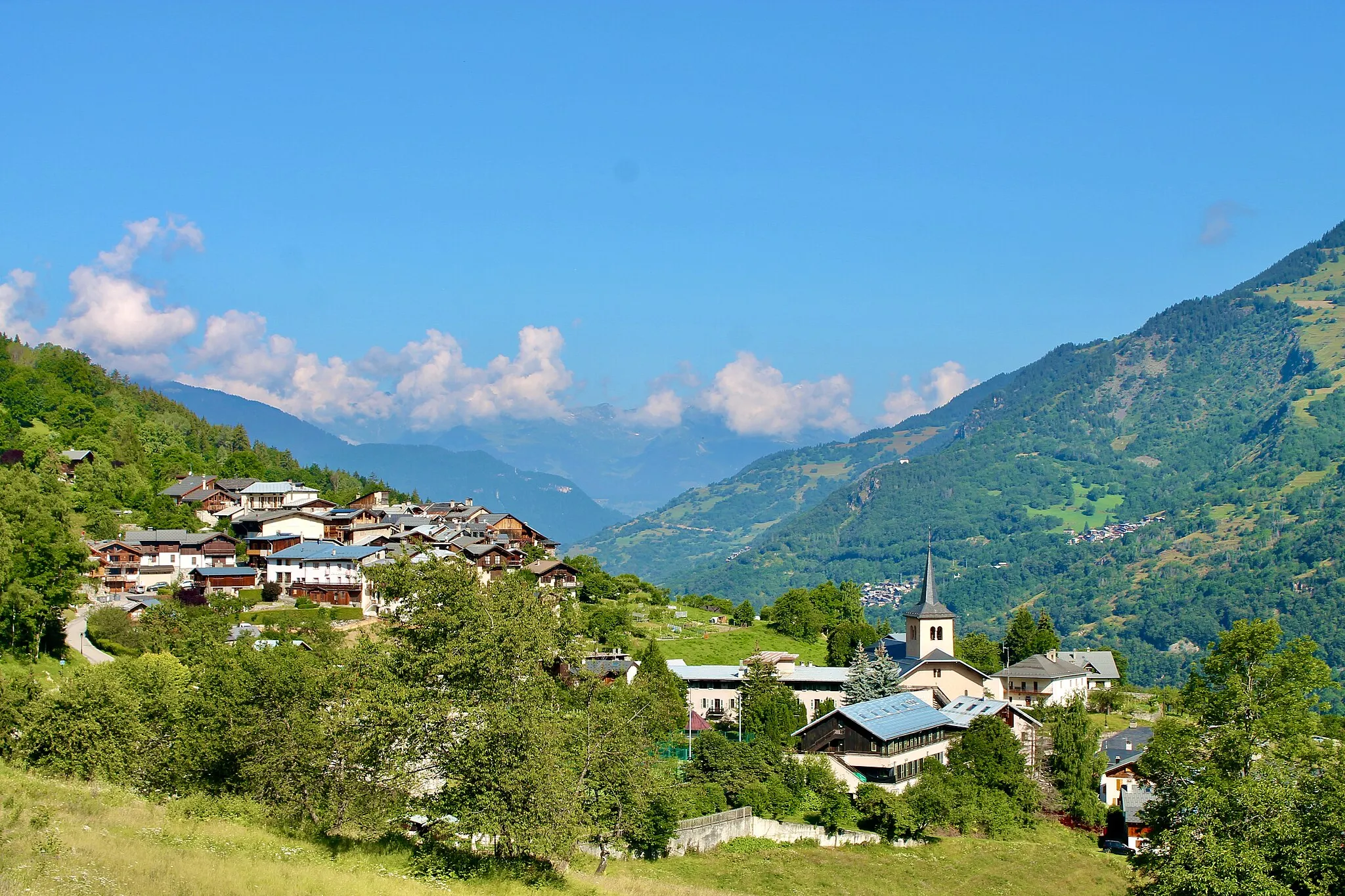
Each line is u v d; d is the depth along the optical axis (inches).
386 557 6879.9
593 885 2610.7
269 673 2647.6
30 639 4635.8
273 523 7657.5
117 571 6835.6
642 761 2933.1
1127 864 4040.4
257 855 2151.8
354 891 2017.7
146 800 2561.5
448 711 2449.6
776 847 3880.4
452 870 2402.8
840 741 4825.3
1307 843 2327.8
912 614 6761.8
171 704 2925.7
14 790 2287.2
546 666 2783.0
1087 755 4808.1
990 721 4872.0
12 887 1622.8
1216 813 2438.5
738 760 4210.1
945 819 4269.2
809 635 7603.4
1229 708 3147.1
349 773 2568.9
